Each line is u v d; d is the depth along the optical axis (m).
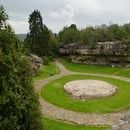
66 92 63.66
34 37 119.88
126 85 73.75
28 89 19.50
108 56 111.81
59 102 56.62
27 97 19.00
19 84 18.42
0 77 17.47
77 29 149.38
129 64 106.56
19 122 18.28
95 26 141.62
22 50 20.12
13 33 18.91
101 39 121.19
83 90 62.44
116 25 133.88
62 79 80.88
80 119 47.81
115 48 109.94
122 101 58.09
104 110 52.59
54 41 136.88
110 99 58.97
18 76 18.75
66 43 136.62
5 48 18.28
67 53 128.75
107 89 64.19
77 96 59.66
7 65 17.69
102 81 74.69
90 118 48.44
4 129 17.23
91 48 115.62
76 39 134.88
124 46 108.75
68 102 56.66
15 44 19.44
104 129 42.81
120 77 87.94
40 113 20.30
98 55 113.94
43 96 60.91
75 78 83.44
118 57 109.69
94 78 83.94
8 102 17.47
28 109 18.89
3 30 18.28
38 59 87.94
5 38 18.23
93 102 56.72
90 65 111.06
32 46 118.88
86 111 51.91
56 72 94.06
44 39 120.12
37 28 120.50
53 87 69.00
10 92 17.47
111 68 102.19
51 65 108.56
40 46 119.56
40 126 19.81
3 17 18.38
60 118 47.88
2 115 17.44
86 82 71.06
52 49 135.75
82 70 102.06
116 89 67.25
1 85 17.42
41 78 80.81
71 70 101.56
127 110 52.94
